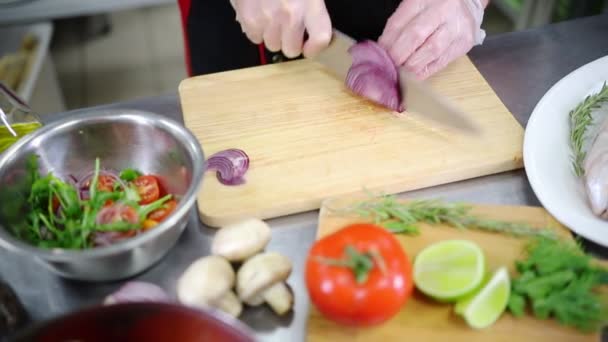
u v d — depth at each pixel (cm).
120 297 60
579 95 77
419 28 79
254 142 76
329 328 60
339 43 80
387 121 77
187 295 59
